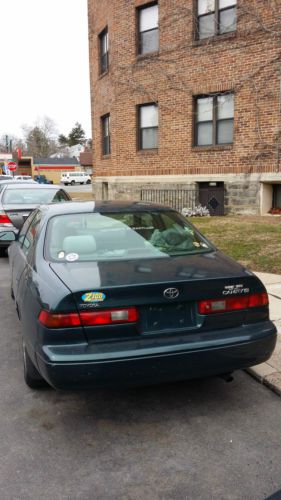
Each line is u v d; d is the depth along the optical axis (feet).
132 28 50.96
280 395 12.03
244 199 43.88
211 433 10.38
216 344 10.15
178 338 10.10
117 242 12.60
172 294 10.03
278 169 41.06
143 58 50.29
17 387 12.72
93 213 13.83
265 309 11.03
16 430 10.57
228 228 35.09
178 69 47.24
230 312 10.57
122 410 11.48
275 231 32.65
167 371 9.87
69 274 10.68
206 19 44.78
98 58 59.72
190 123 47.11
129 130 53.36
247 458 9.43
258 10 40.50
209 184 47.32
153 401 11.90
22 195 32.22
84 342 9.68
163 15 47.78
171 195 49.85
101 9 56.90
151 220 13.80
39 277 11.09
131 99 52.44
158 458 9.48
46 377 9.70
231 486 8.58
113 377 9.59
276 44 39.73
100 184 62.69
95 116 62.80
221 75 43.88
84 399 12.02
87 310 9.64
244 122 42.86
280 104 40.22
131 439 10.18
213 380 13.06
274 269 24.25
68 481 8.77
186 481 8.75
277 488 8.50
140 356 9.62
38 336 9.94
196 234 13.85
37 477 8.89
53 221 13.47
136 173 53.31
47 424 10.83
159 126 50.08
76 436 10.32
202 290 10.28
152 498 8.30
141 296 9.86
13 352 15.28
